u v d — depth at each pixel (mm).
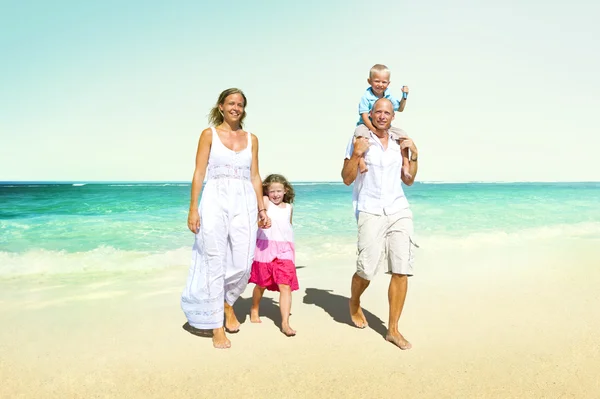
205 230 4043
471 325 4383
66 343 3896
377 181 4121
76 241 9453
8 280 6184
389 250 4047
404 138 4332
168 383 3178
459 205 19484
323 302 5312
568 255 8195
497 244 9633
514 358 3586
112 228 11398
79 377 3258
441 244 9508
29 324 4355
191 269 4184
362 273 4156
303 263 7633
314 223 12625
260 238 4512
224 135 4184
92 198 21656
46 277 6395
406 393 3027
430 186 51844
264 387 3119
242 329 4348
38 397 2963
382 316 4789
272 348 3848
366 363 3523
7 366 3418
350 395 3002
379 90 5086
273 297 5582
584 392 3023
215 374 3328
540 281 6148
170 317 4648
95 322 4449
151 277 6473
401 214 4066
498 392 3033
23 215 14422
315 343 3967
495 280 6227
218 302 3967
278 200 4621
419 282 6105
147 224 12172
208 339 4055
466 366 3449
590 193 31797
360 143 4023
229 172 4145
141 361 3551
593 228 12359
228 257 4180
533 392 3027
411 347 3840
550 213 16375
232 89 4164
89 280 6250
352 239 9992
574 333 4137
